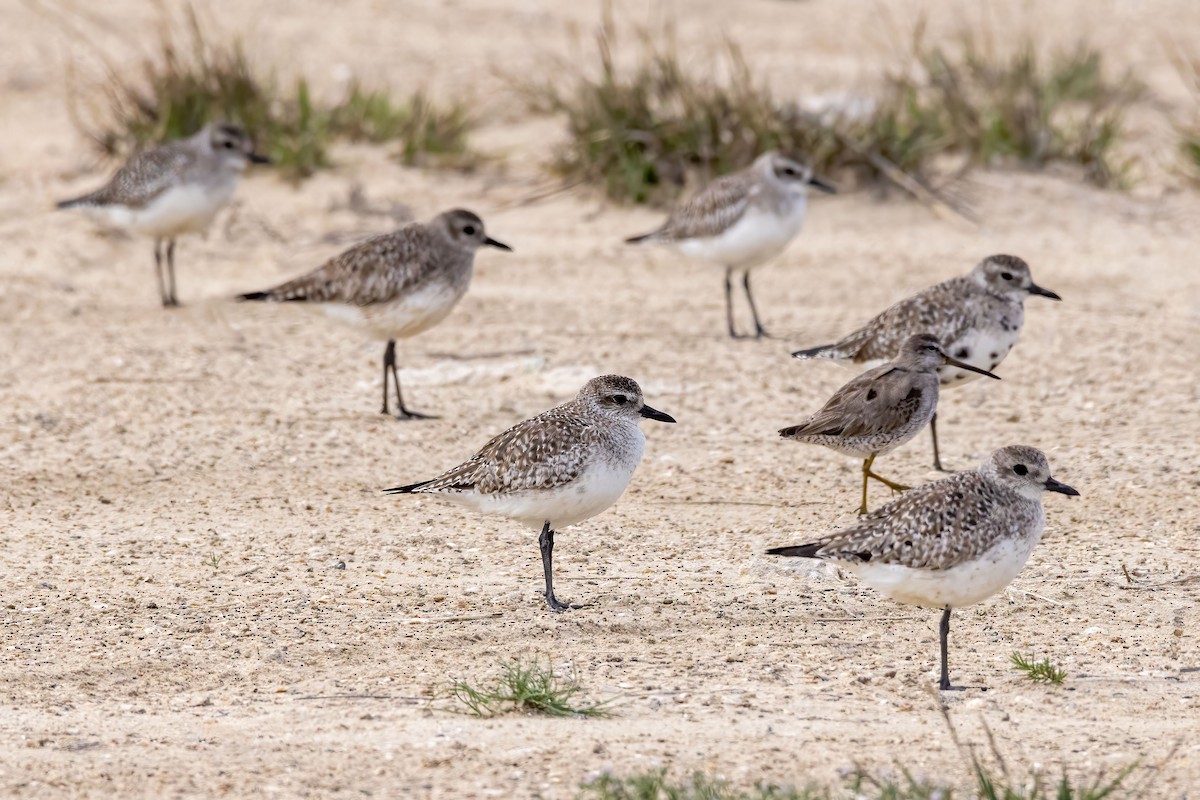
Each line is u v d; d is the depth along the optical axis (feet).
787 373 57.82
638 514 43.62
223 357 59.72
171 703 30.66
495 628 34.81
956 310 47.85
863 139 80.12
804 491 45.65
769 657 33.09
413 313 53.21
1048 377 56.90
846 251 73.77
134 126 81.15
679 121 79.66
